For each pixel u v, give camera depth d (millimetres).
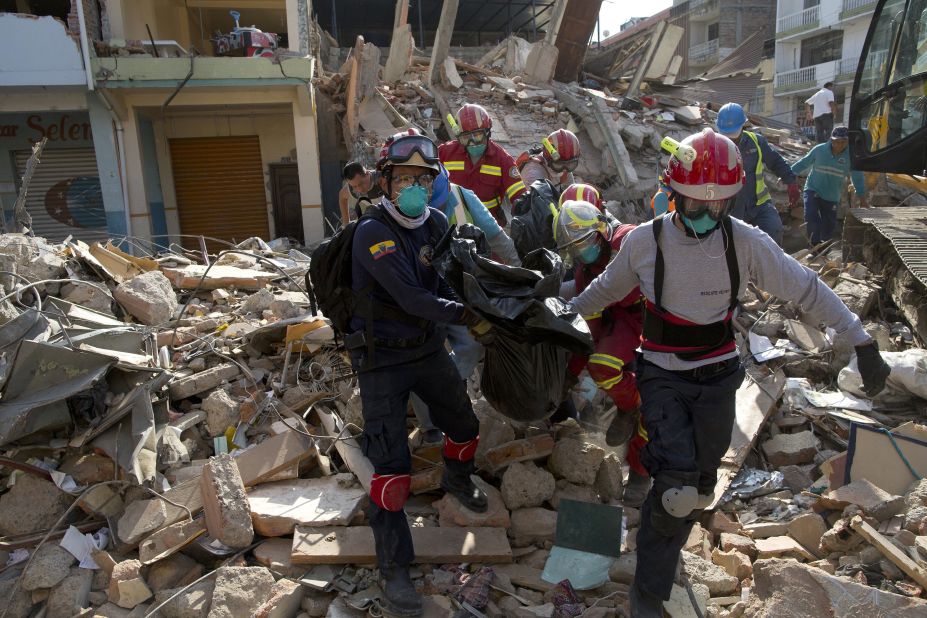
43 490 3373
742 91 20734
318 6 27250
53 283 4648
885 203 9727
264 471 3604
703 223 2541
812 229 7859
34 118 13219
